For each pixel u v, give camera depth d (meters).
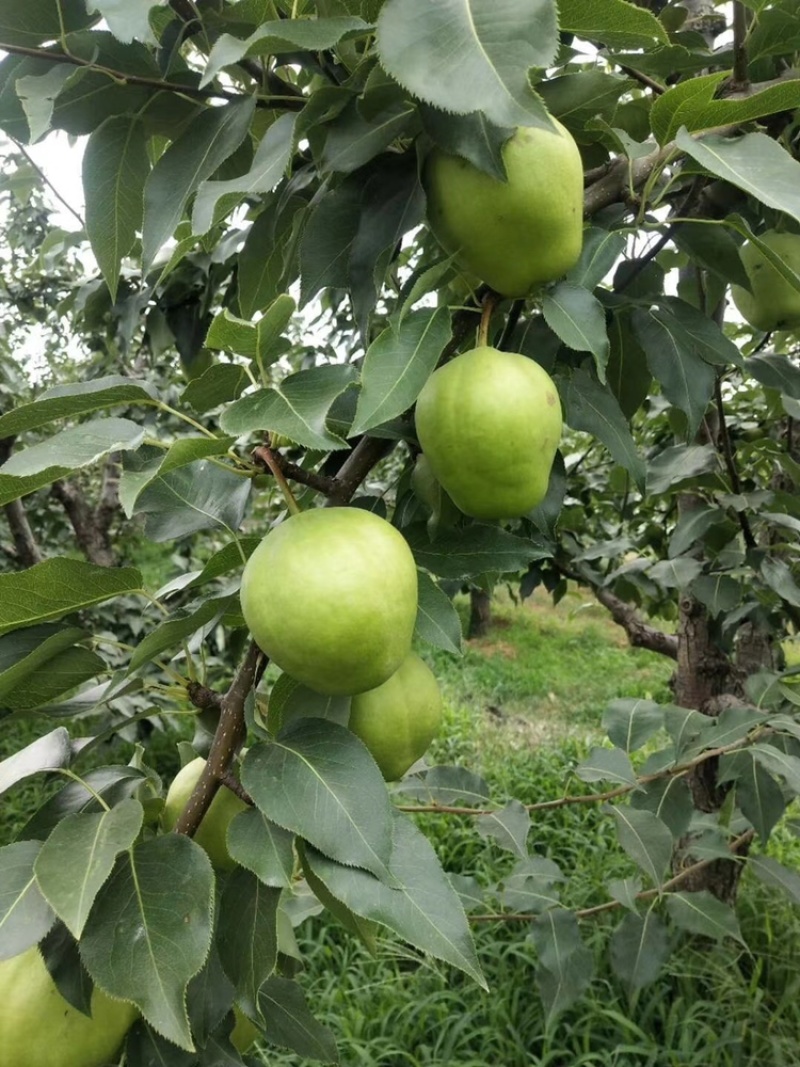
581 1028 1.09
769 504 0.91
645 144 0.48
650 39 0.38
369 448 0.43
